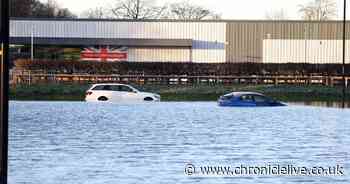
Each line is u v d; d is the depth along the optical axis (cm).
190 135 4244
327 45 11556
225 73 10606
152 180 2575
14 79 10156
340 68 10550
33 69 10619
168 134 4297
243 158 3175
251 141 3912
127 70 10681
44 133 4325
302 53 11600
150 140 3938
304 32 11581
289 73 10625
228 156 3241
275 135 4275
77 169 2823
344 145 3716
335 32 11569
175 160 3098
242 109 7069
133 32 11625
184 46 11600
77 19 11594
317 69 10619
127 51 11694
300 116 6088
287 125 5053
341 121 5478
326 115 6225
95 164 2962
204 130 4584
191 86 10044
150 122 5228
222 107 7381
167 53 11731
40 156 3209
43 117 5659
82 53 11731
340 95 9281
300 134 4359
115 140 3925
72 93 9200
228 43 11675
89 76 10344
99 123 5100
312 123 5250
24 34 11594
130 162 3027
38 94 9100
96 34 11619
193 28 11675
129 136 4156
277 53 11631
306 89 9650
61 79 10331
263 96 7638
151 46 11669
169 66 10644
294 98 9144
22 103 7912
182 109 6944
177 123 5162
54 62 10656
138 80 10444
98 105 7581
